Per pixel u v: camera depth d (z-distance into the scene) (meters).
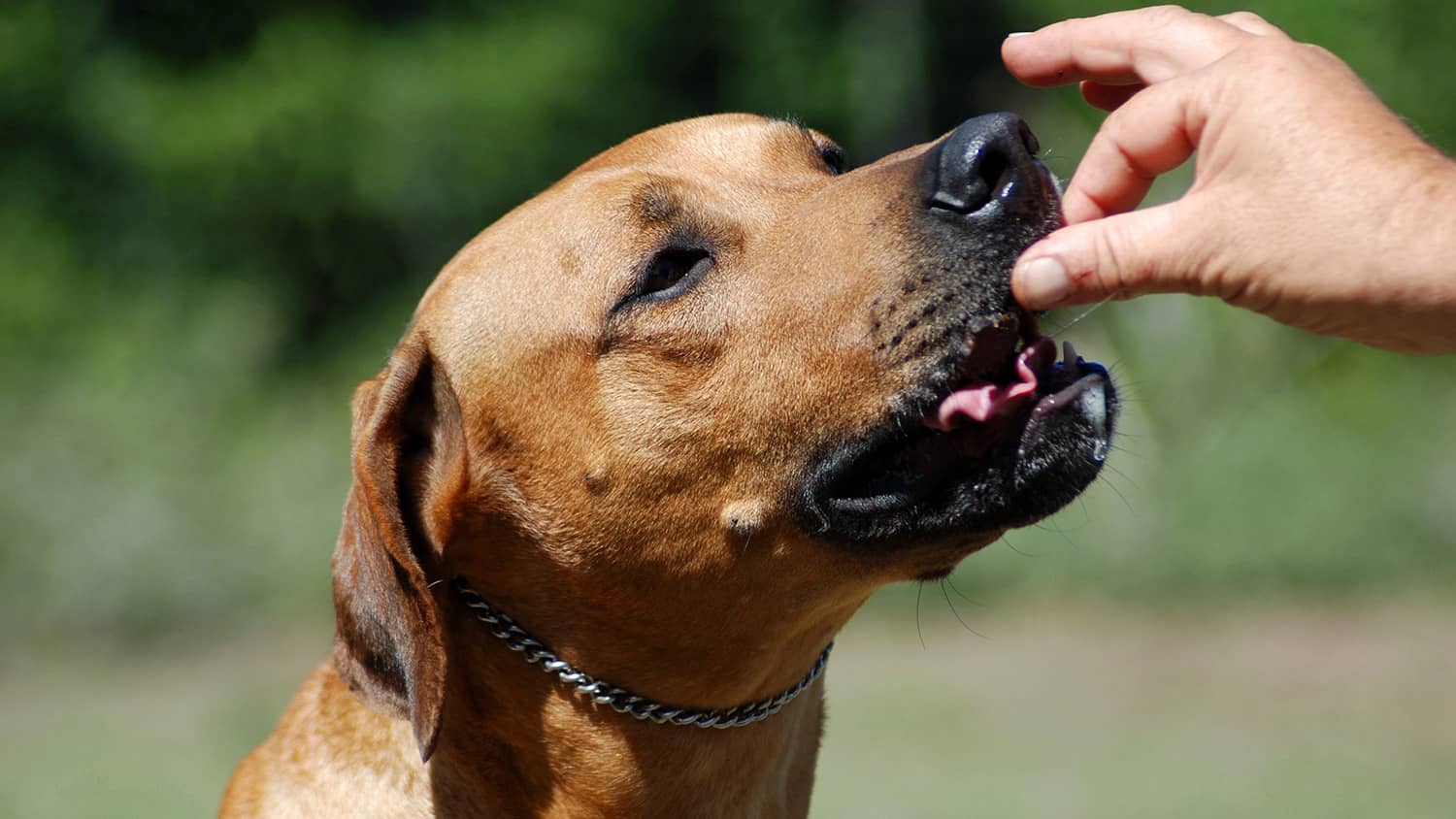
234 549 13.92
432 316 3.73
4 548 13.44
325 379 21.67
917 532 3.44
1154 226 2.59
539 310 3.63
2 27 24.83
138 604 13.45
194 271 25.09
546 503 3.64
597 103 27.00
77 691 11.97
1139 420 13.34
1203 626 12.04
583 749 3.69
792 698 3.80
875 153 27.16
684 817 3.75
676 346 3.57
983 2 27.94
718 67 28.36
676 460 3.57
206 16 26.41
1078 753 8.93
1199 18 3.09
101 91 25.30
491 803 3.73
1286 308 2.51
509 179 26.00
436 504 3.64
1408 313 2.41
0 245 23.27
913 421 3.38
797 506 3.54
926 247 3.36
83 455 14.23
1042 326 3.71
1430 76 14.45
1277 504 12.84
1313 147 2.49
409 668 3.33
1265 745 8.98
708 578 3.62
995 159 3.33
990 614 12.73
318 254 25.77
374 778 3.62
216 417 15.91
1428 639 11.23
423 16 26.92
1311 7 14.58
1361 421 13.80
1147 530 12.85
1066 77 3.25
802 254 3.54
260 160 24.83
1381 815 7.48
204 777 8.76
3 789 8.72
